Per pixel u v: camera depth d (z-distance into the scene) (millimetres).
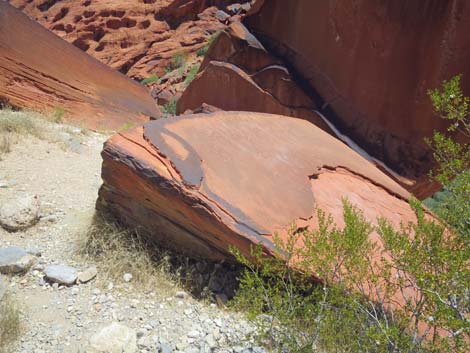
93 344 2492
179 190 3006
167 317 2832
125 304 2900
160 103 18203
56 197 4340
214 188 3141
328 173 4395
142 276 3123
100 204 3584
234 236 2906
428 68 6410
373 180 4750
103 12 30266
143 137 3414
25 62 8477
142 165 3094
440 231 2213
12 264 3053
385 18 6832
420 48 6484
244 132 4340
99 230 3453
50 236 3613
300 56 8516
